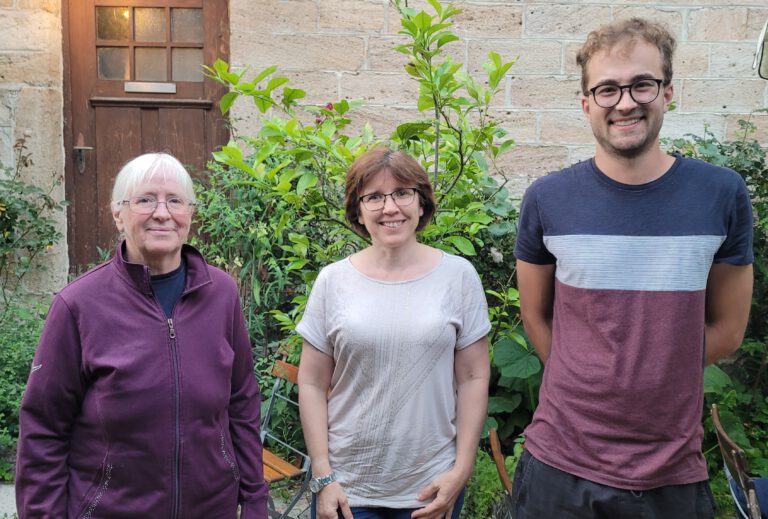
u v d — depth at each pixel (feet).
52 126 15.28
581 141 15.28
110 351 5.68
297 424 12.59
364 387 6.76
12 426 12.62
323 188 10.39
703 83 15.11
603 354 6.19
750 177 13.41
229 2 15.29
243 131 15.30
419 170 6.92
